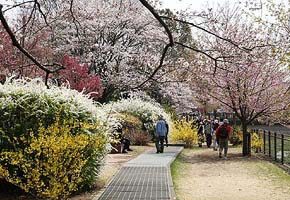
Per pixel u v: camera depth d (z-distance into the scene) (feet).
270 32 70.49
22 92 33.65
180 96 121.90
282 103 67.92
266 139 72.69
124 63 106.42
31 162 29.45
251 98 67.36
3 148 32.04
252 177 46.78
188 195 36.24
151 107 97.76
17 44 20.42
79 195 33.83
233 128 91.81
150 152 70.90
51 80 76.74
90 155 34.50
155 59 99.55
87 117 35.73
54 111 33.45
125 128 87.15
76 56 104.22
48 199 30.96
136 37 105.29
